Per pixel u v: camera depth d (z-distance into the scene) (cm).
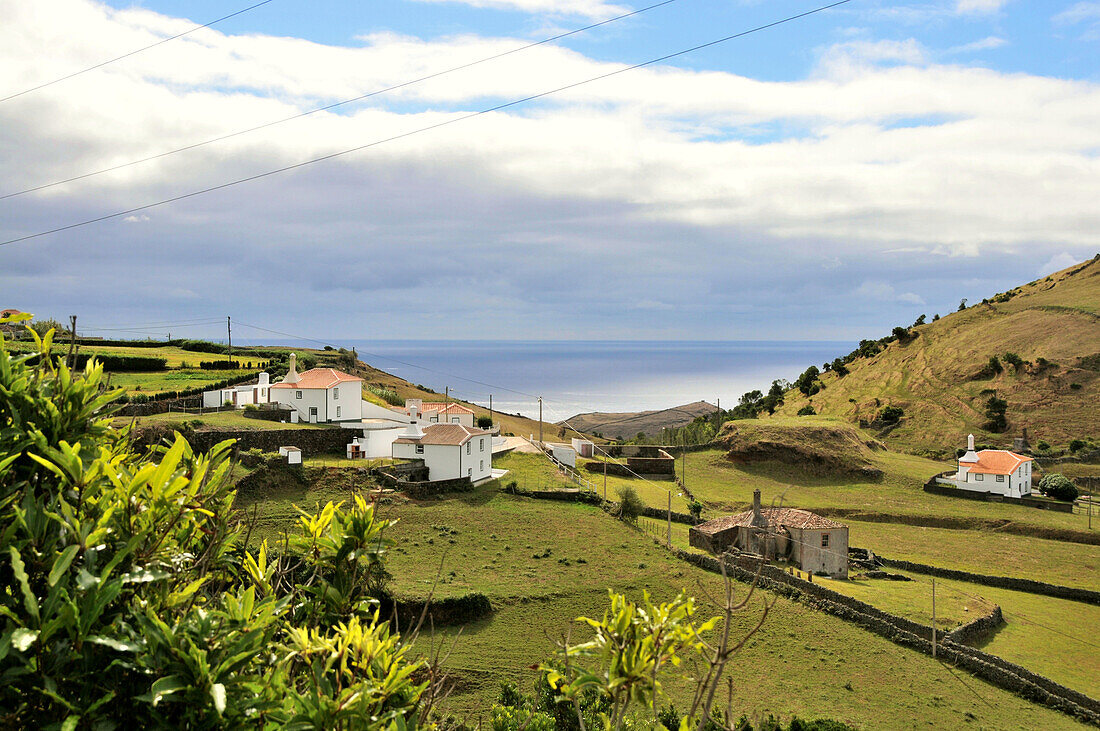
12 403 775
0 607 609
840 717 3894
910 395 16025
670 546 6103
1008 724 4047
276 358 12950
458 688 3894
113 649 680
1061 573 7100
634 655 749
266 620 715
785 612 5181
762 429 10875
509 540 5975
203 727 652
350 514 963
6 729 627
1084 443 12669
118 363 10269
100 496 771
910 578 6500
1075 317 16325
